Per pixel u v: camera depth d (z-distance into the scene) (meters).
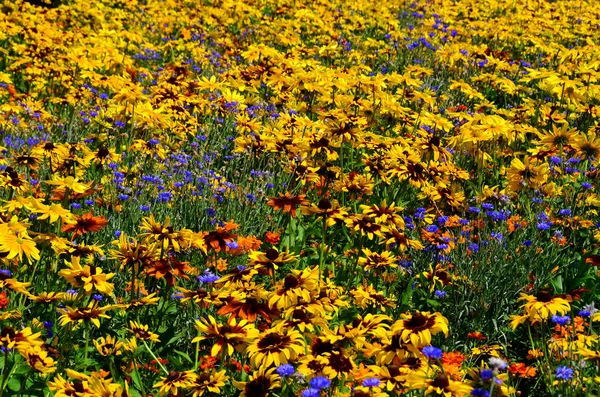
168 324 4.41
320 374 3.10
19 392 3.35
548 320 4.47
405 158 5.62
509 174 5.68
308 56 10.55
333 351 3.18
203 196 5.76
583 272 4.88
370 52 11.33
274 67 8.44
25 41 11.08
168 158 6.75
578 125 7.73
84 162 5.90
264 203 5.92
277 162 6.66
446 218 5.33
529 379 3.92
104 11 13.90
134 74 9.38
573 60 9.59
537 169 5.61
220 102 7.64
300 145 5.90
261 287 3.68
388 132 7.23
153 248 4.07
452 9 14.81
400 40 11.47
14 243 3.91
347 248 5.34
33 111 7.74
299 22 12.76
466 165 6.91
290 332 3.27
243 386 3.16
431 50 11.11
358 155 7.04
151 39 12.92
